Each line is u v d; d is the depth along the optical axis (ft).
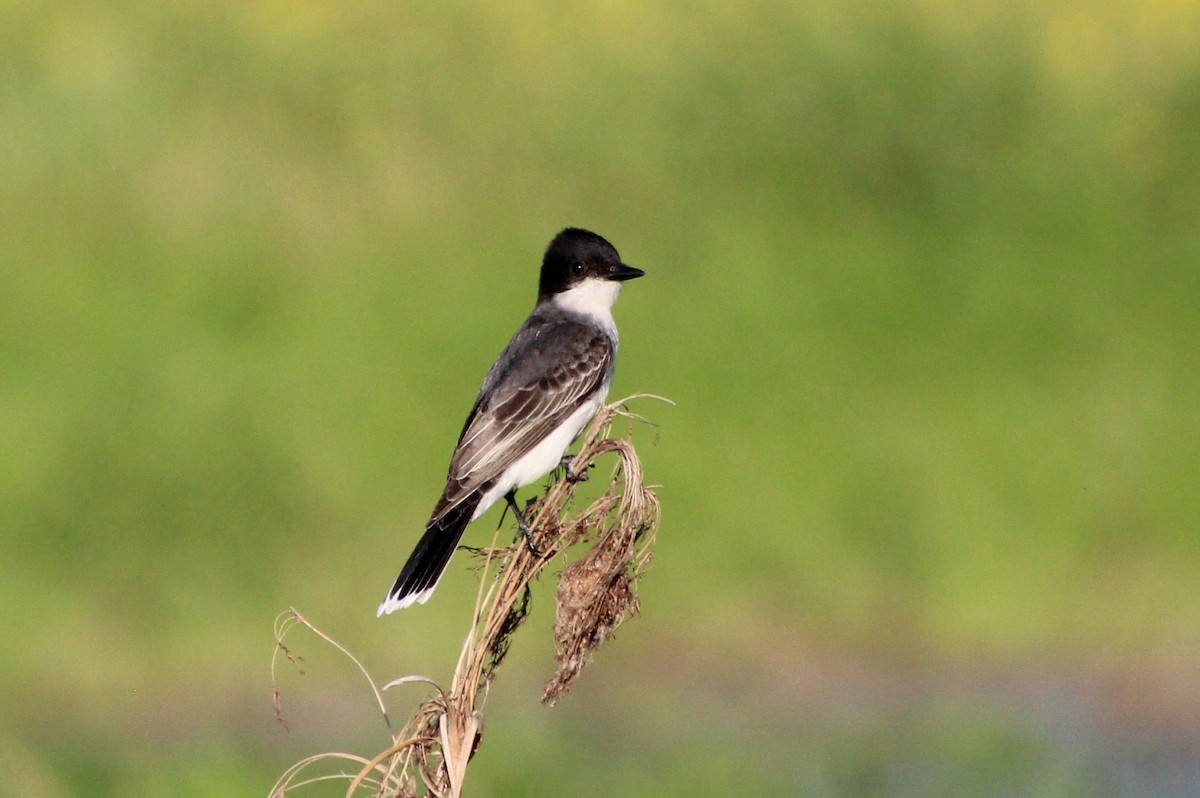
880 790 36.99
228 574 46.29
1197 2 75.61
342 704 42.68
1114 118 68.64
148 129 66.90
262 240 62.49
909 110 67.41
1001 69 69.46
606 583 22.41
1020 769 38.09
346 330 56.24
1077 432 51.70
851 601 47.06
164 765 37.58
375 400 52.54
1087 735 40.50
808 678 43.88
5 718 41.68
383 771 22.48
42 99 67.46
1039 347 55.83
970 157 66.03
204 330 56.29
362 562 46.93
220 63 69.67
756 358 54.65
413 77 69.82
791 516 48.57
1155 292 58.59
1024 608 46.62
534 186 66.54
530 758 36.04
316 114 68.18
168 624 45.03
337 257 61.87
